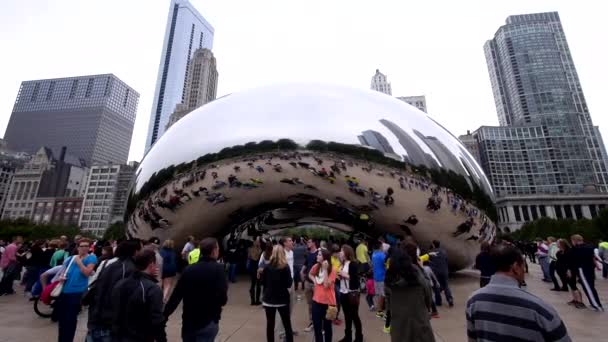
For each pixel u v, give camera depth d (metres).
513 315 2.20
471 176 11.44
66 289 4.58
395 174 10.41
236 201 11.34
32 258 9.78
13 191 120.56
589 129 130.38
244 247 14.31
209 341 3.31
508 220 99.75
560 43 144.25
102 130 195.62
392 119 11.19
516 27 147.88
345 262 5.14
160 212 11.84
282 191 10.98
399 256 3.89
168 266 7.90
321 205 11.85
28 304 8.53
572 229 48.22
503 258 2.41
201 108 12.73
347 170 10.39
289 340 4.47
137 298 2.96
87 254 4.91
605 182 122.44
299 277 8.53
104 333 3.25
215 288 3.40
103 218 110.38
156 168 11.97
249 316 6.89
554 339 2.07
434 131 11.72
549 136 126.56
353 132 10.64
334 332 5.86
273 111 11.09
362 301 8.77
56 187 121.19
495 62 158.62
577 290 7.99
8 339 5.49
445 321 6.53
